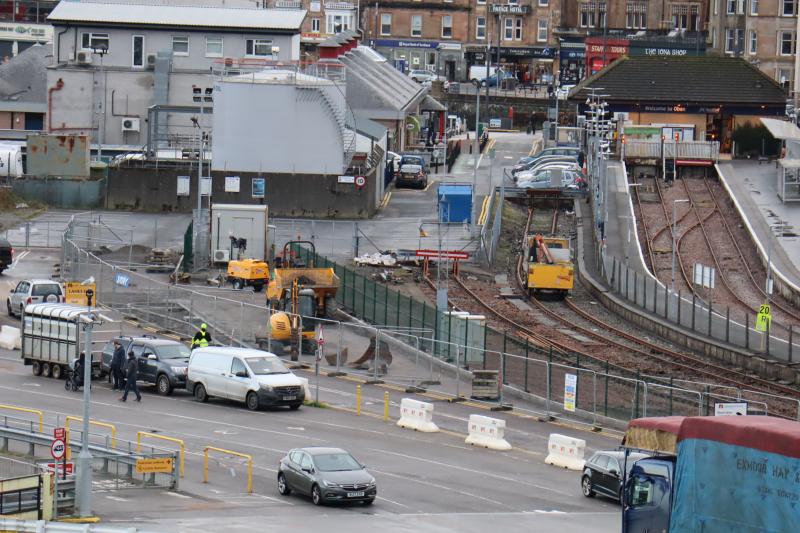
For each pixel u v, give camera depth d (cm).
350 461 13788
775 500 9869
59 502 12688
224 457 15388
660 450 10919
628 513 11106
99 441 15462
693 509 10388
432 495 14125
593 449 16338
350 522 12681
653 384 16875
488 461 15800
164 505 13200
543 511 13575
